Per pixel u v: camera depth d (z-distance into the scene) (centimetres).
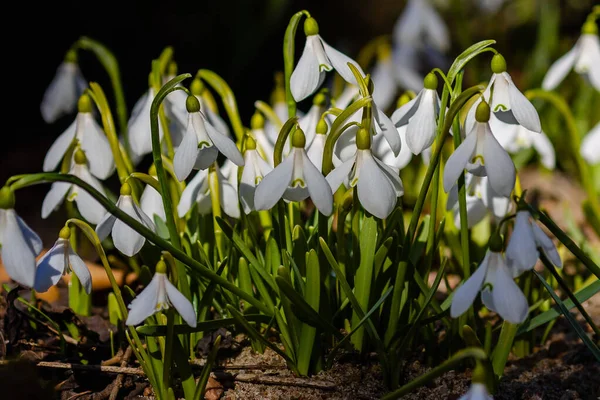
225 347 63
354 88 72
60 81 75
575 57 73
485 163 55
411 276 61
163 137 68
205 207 64
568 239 57
